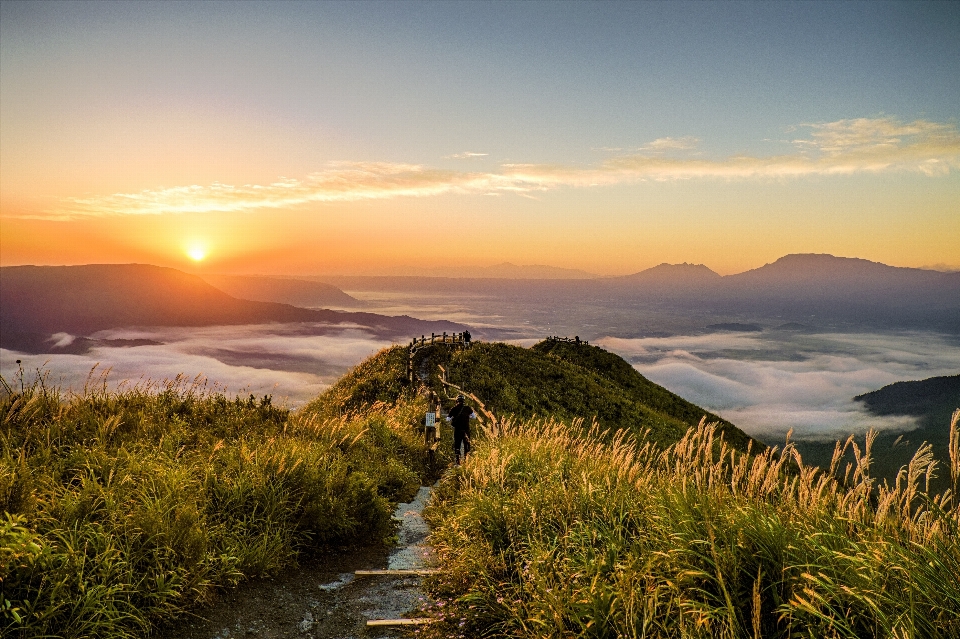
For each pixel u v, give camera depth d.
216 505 7.29
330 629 5.54
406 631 5.45
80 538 5.26
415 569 7.13
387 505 9.12
